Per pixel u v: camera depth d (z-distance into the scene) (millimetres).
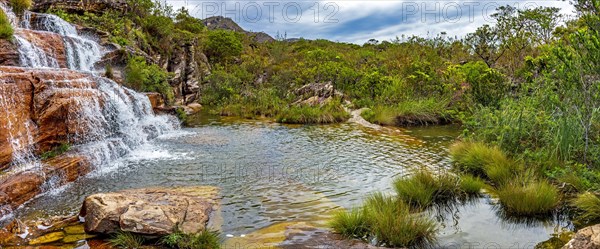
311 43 60688
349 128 16688
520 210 6359
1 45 11375
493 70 17500
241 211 6582
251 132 15398
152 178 8484
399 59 27891
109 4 22297
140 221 5336
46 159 8375
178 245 5105
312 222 6129
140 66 17906
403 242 5270
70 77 11016
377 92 22969
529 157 8672
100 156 9469
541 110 10234
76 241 5242
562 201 6637
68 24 17469
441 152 11438
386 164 9953
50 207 6582
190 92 26719
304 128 16656
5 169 7484
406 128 16750
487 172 8305
